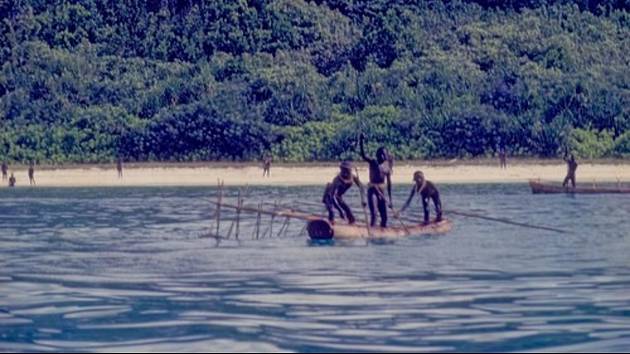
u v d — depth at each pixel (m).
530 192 191.88
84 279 71.56
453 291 64.38
